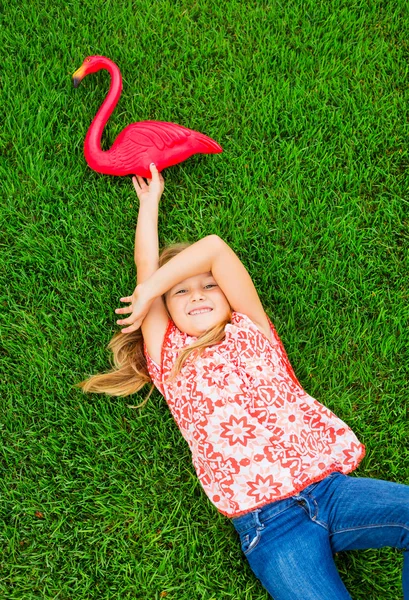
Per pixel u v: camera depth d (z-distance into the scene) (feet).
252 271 6.31
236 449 4.93
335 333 6.19
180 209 6.46
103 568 5.65
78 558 5.69
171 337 5.58
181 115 6.63
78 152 6.51
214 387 5.12
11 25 6.77
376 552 5.63
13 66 6.67
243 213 6.43
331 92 6.71
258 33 6.87
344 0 6.94
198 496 5.83
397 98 6.73
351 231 6.38
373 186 6.56
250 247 6.36
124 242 6.33
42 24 6.84
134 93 6.66
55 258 6.29
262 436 4.94
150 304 5.41
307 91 6.72
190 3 6.94
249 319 5.48
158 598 5.55
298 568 4.62
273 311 6.27
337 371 6.11
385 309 6.26
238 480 4.89
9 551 5.65
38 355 6.06
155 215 5.95
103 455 5.93
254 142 6.56
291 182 6.50
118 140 6.12
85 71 6.25
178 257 5.42
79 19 6.82
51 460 5.88
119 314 6.19
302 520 4.78
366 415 6.03
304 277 6.31
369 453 5.92
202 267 5.44
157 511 5.78
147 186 6.27
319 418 5.20
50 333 6.16
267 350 5.36
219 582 5.57
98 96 6.64
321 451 5.05
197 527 5.74
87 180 6.46
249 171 6.54
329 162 6.56
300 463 4.89
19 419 5.98
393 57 6.86
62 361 6.10
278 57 6.82
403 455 5.92
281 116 6.64
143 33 6.81
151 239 5.81
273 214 6.45
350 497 4.76
